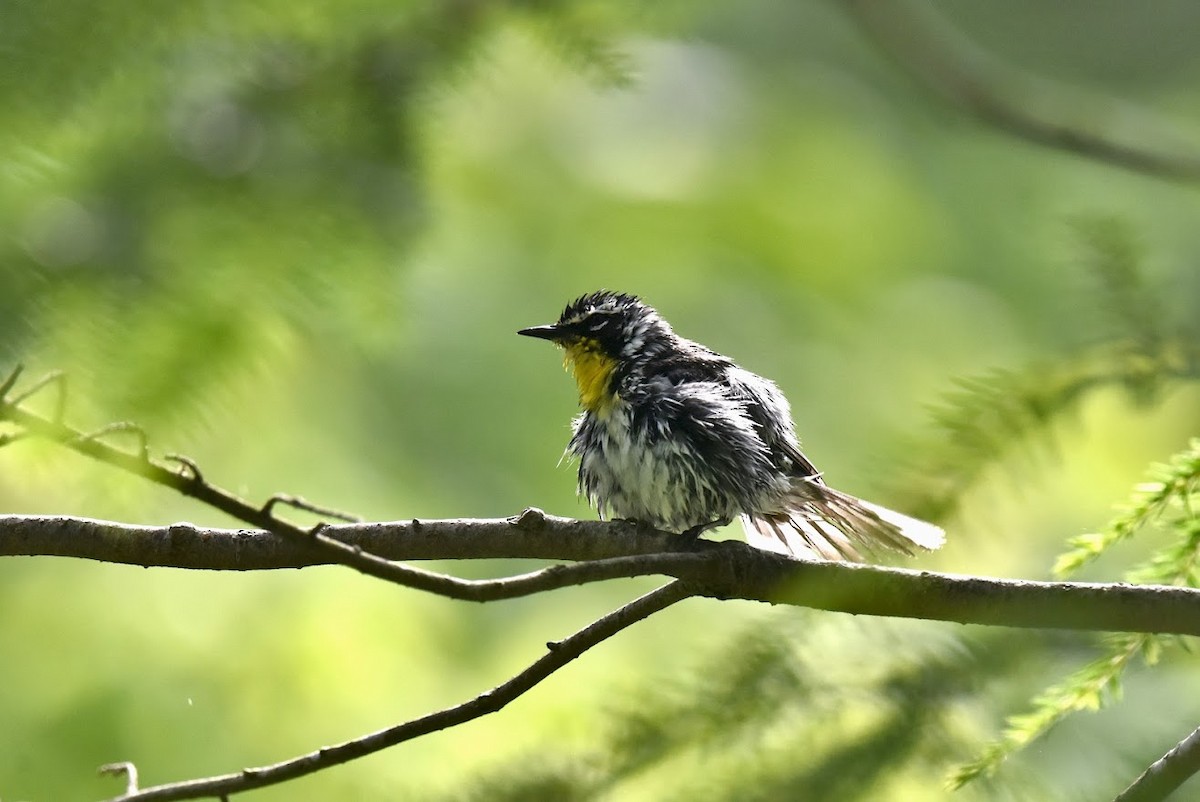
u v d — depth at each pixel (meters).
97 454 5.93
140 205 8.01
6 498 9.13
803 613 6.80
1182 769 6.18
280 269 8.17
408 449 12.66
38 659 10.66
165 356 7.97
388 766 10.53
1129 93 22.34
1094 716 7.68
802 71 18.25
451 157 13.23
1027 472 7.02
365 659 11.09
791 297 14.72
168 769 10.49
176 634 10.95
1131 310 7.33
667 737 6.32
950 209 18.06
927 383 14.45
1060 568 6.80
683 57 15.84
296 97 8.33
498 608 12.00
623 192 14.38
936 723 6.41
